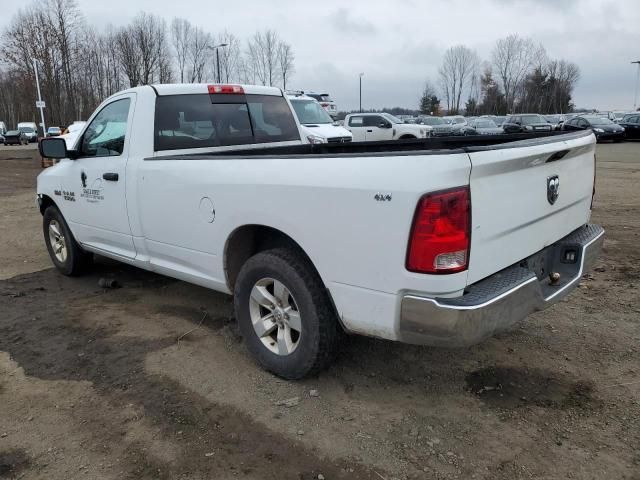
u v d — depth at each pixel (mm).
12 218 9625
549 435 2928
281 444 2924
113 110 4785
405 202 2633
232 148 4879
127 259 4797
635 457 2740
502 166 2752
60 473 2748
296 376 3445
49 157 5148
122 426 3115
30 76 51000
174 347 4086
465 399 3287
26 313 4836
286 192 3172
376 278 2820
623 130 28547
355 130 23453
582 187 3734
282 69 53406
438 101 91312
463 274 2658
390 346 3955
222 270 3820
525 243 3119
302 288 3227
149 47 56688
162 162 4133
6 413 3275
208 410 3244
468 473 2666
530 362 3699
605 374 3527
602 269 5613
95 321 4621
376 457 2799
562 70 85375
